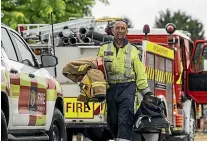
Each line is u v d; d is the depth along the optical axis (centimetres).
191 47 2992
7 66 1412
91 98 1534
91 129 2222
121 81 1530
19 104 1457
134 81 1539
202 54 2839
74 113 2181
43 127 1609
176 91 2631
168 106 2497
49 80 1659
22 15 3419
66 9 3853
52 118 1669
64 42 2375
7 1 3500
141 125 1541
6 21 3412
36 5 3497
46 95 1623
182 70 2792
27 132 1543
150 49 2269
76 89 2194
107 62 1533
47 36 2456
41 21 3538
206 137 3167
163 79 2438
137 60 1533
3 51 1430
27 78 1506
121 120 1523
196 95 2830
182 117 2658
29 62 1584
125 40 1538
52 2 3506
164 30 2725
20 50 1553
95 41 2391
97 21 2534
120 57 1528
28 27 2550
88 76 1526
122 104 1527
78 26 2491
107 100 1545
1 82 1357
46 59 1655
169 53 2505
